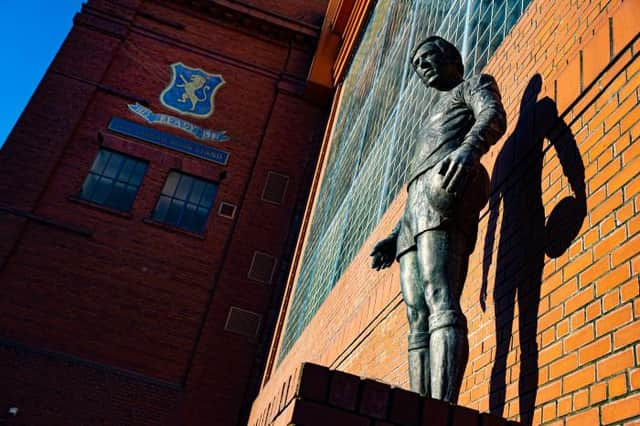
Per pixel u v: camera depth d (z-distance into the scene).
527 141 3.53
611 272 2.37
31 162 15.91
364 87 12.52
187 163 17.20
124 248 15.55
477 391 3.32
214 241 16.34
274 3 20.50
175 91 18.20
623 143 2.55
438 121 3.12
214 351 14.77
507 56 4.43
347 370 6.75
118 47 18.31
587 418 2.22
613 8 2.95
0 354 13.50
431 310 2.69
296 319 11.83
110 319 14.62
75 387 13.62
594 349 2.32
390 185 7.34
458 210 2.80
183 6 19.45
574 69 3.18
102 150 16.92
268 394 10.62
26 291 14.41
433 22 7.72
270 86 19.08
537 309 2.89
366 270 7.13
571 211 2.83
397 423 2.12
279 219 16.98
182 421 13.81
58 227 15.34
